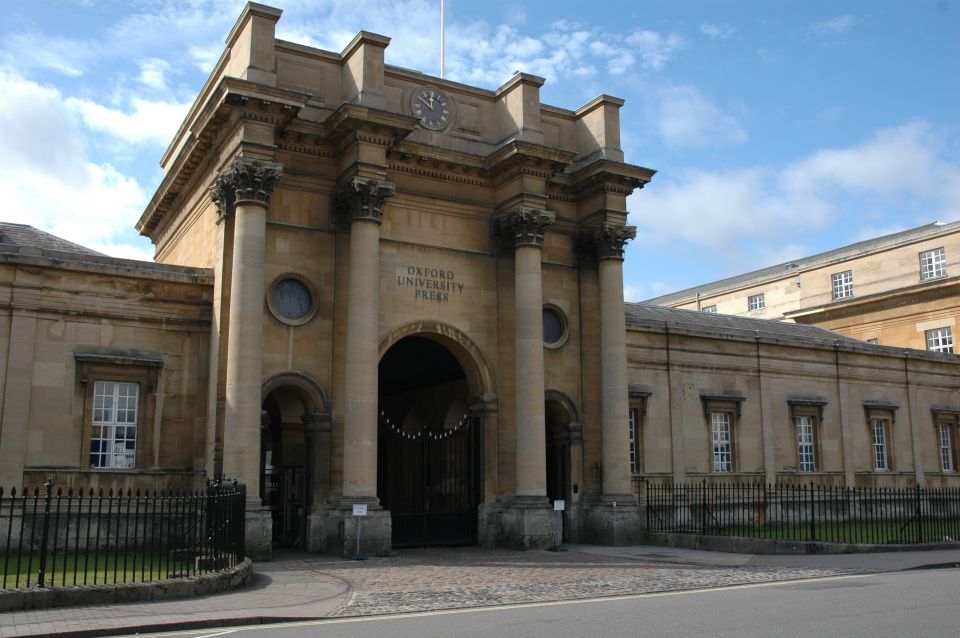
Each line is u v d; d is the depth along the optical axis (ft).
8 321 88.12
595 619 47.91
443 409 127.34
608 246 112.98
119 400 92.94
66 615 49.03
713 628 43.75
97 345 92.07
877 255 212.43
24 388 87.56
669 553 92.79
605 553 93.66
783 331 171.73
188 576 59.11
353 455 90.99
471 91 110.32
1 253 87.71
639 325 131.64
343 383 95.71
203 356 96.37
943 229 197.88
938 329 189.67
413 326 102.12
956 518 114.52
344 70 100.68
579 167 116.67
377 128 95.40
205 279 95.91
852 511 147.74
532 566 80.07
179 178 108.37
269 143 90.38
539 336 103.91
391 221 102.94
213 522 64.28
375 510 89.97
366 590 62.95
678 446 132.05
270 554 83.82
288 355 94.12
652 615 48.98
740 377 142.41
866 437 157.17
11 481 85.51
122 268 92.94
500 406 106.42
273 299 94.89
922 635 40.81
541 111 116.26
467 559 87.30
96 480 89.45
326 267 97.71
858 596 55.57
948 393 172.96
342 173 97.60
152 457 92.43
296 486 103.04
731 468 138.31
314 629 46.26
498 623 47.21
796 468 145.59
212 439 89.45
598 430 112.37
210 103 92.63
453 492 119.75
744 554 90.27
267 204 89.97
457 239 106.83
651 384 132.05
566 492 110.73
